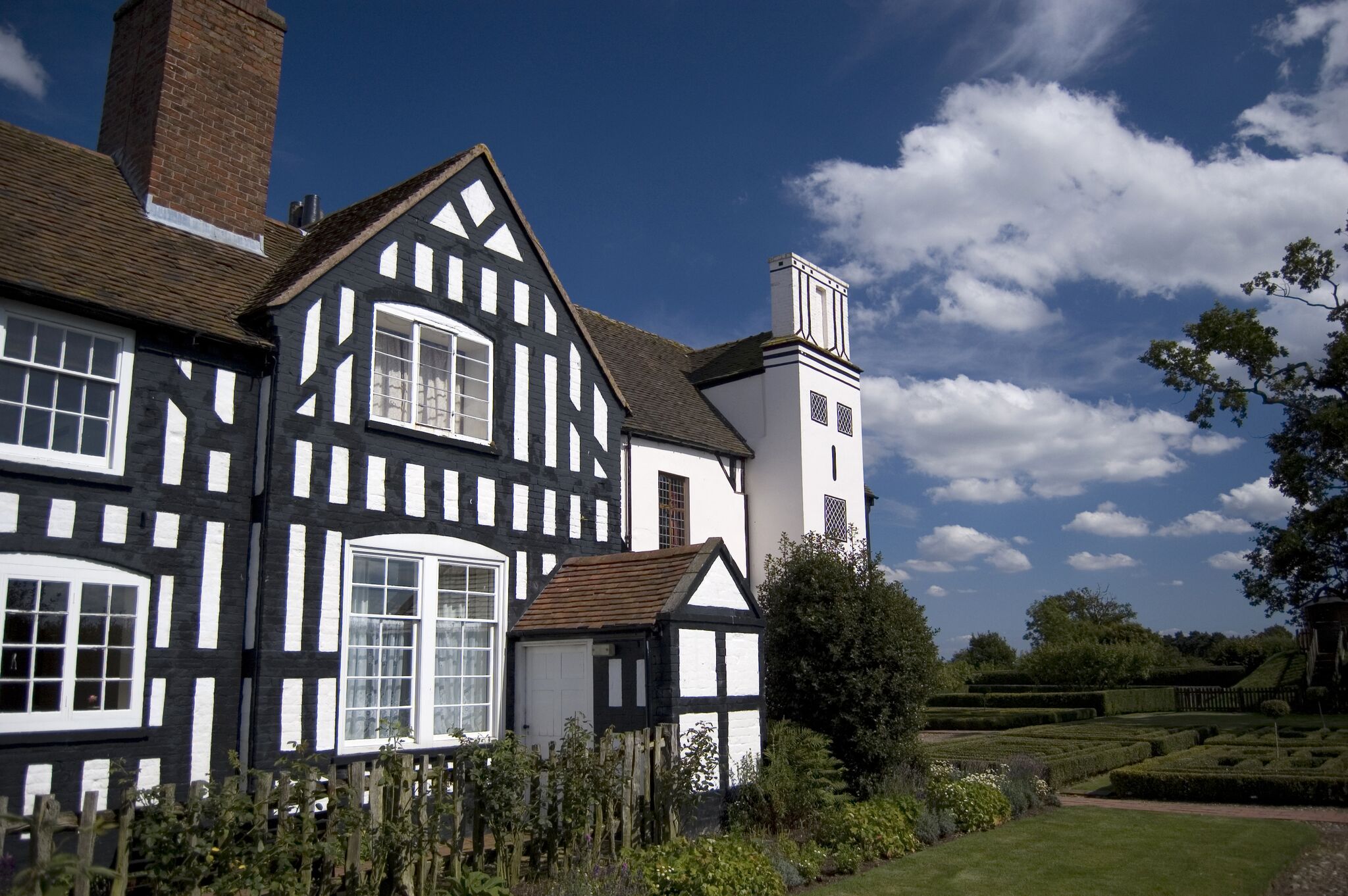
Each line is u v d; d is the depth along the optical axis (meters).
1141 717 32.72
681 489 19.03
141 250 10.69
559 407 14.33
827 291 22.67
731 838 9.67
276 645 10.12
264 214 12.70
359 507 11.21
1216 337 29.44
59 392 9.09
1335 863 10.59
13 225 9.50
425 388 12.52
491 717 12.52
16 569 8.51
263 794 6.98
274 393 10.50
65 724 8.62
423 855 7.83
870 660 13.94
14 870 5.92
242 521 10.24
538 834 8.80
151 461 9.57
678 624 11.60
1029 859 10.63
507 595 12.91
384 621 11.48
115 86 12.48
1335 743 20.88
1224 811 14.27
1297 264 28.97
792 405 20.73
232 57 12.55
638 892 8.09
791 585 14.65
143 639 9.26
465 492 12.59
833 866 10.15
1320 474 28.94
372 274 11.79
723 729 12.06
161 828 6.38
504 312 13.62
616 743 9.94
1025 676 44.66
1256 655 44.91
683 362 23.62
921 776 13.75
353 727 10.95
